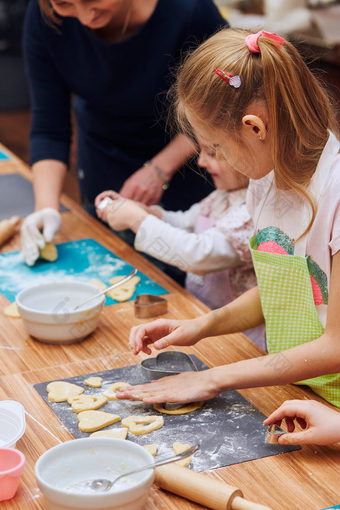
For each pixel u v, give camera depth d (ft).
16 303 4.93
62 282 5.25
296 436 3.46
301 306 4.22
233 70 3.70
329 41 10.54
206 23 6.58
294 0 11.42
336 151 3.94
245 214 5.81
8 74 20.84
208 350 4.69
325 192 3.87
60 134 7.36
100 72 6.77
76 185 15.60
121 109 7.09
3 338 4.91
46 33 6.79
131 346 4.41
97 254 6.43
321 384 4.10
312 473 3.38
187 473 3.21
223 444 3.60
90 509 2.85
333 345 3.74
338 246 3.73
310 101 3.79
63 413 3.89
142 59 6.59
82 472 3.19
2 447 3.27
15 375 4.33
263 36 3.73
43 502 3.16
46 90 7.23
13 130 19.29
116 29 6.58
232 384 3.87
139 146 7.52
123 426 3.75
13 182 8.18
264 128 3.71
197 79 3.82
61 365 4.49
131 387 3.96
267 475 3.36
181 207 7.67
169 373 4.07
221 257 5.91
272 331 4.37
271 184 4.38
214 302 6.60
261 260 4.22
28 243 6.18
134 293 5.66
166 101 6.82
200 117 3.84
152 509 3.14
